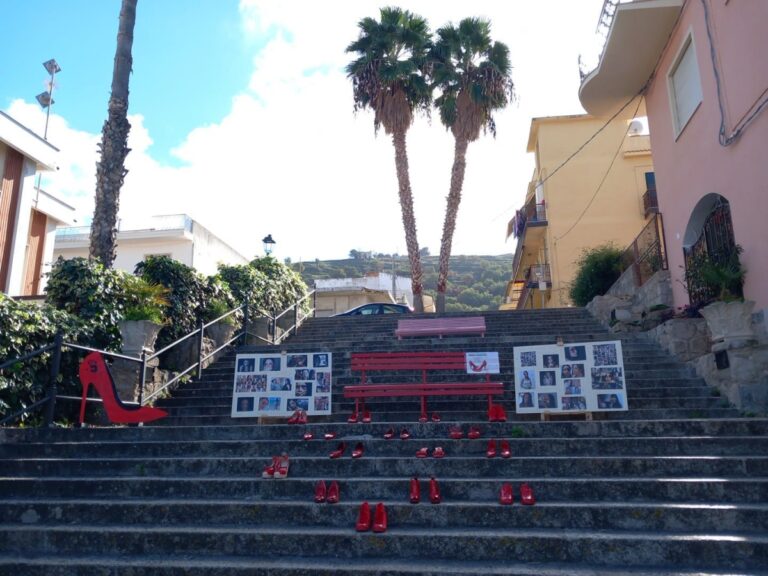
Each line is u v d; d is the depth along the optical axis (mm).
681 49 10969
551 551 4262
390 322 15055
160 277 10656
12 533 4734
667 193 12094
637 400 7648
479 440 5801
